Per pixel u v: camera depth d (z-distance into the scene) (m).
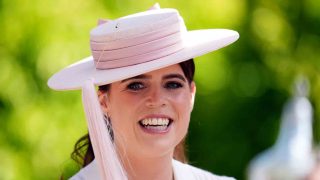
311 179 10.92
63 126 9.70
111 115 5.66
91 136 5.30
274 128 12.03
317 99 12.42
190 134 11.71
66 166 9.59
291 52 12.05
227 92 11.56
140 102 5.51
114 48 5.50
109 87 5.63
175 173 5.99
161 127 5.54
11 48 9.63
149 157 5.61
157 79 5.52
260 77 11.84
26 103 9.66
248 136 11.99
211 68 11.17
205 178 6.13
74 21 9.59
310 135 11.50
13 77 9.64
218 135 11.81
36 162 9.67
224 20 10.95
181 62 5.59
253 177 11.44
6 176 9.62
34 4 9.59
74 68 5.88
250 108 11.94
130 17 5.59
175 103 5.55
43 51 9.52
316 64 12.33
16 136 9.72
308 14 12.35
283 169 11.16
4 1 9.62
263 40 11.79
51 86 5.77
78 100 9.71
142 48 5.46
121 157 5.64
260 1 11.79
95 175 5.82
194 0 10.62
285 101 11.97
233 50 11.58
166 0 10.32
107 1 9.82
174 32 5.52
